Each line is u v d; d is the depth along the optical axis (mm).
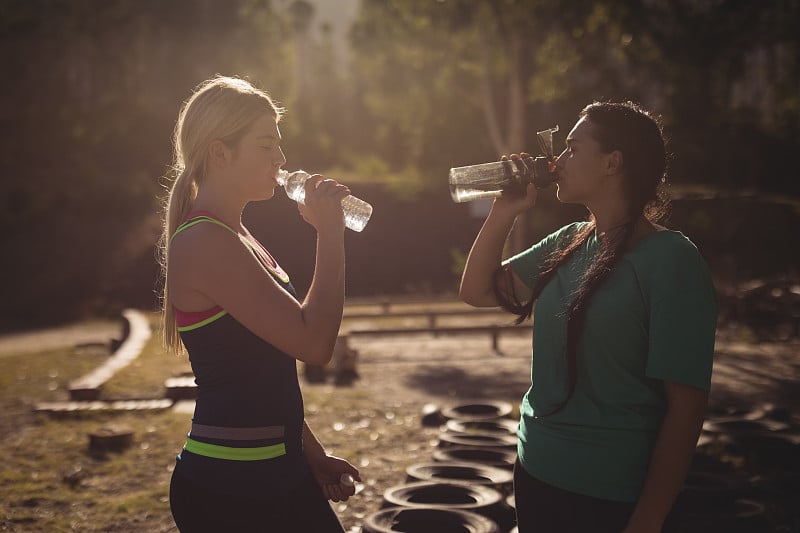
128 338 14922
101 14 42719
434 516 4184
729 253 28484
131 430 7410
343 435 7789
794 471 5797
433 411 8336
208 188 2209
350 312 20094
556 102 33406
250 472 2094
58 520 5285
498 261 2586
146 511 5434
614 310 2102
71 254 28156
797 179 38500
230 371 2105
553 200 31109
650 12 29828
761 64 43562
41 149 37688
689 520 4387
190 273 2076
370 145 58969
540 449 2229
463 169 2520
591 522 2133
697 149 38062
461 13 26938
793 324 15500
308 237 29672
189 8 48031
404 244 30781
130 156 39250
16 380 12289
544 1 26250
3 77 39500
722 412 7688
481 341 15953
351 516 5234
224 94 2193
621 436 2117
